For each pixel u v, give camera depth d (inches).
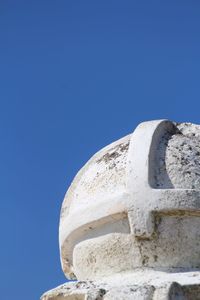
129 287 225.8
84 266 248.2
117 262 239.0
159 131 247.8
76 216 247.8
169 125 254.4
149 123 249.8
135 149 241.4
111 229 239.8
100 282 236.8
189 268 234.4
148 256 235.1
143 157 238.4
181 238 234.2
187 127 259.9
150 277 231.6
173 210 232.4
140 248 235.5
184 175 238.1
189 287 225.1
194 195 233.1
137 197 233.9
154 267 234.7
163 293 220.7
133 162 238.7
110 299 225.0
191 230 234.7
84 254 247.4
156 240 234.1
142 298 221.5
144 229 232.7
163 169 239.0
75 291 235.8
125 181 238.5
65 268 266.4
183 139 249.1
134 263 236.4
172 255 234.7
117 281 234.5
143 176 235.5
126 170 238.7
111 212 237.3
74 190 264.7
